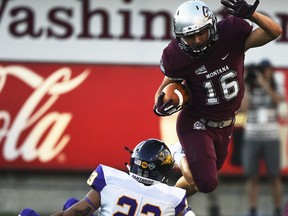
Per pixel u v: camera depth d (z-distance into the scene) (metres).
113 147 38.38
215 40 21.78
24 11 38.50
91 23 38.44
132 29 38.41
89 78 38.44
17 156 38.44
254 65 36.12
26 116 38.44
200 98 22.70
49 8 38.53
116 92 38.38
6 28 38.53
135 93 38.31
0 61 38.47
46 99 38.44
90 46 38.44
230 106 22.77
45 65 38.50
